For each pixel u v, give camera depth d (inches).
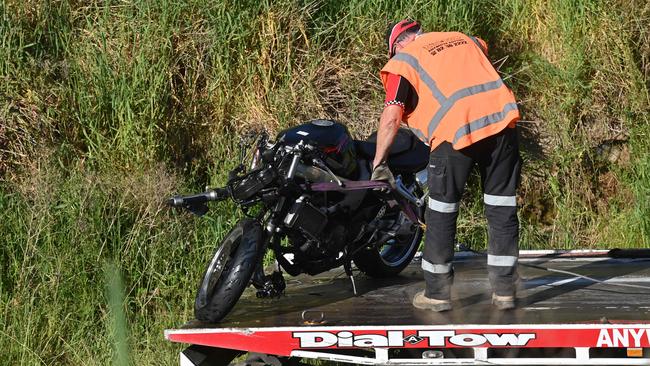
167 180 989.8
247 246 689.0
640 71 1230.3
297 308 726.5
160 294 915.4
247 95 1122.7
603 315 650.8
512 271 684.1
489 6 1272.1
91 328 861.2
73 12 1132.5
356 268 903.1
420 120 684.1
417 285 818.8
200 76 1128.2
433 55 678.5
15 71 1055.6
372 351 676.7
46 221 912.3
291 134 724.0
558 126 1195.9
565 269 858.8
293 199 723.4
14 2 1101.1
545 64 1223.5
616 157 1203.9
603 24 1233.4
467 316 663.8
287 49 1134.4
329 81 1155.9
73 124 1055.0
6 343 828.6
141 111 1058.7
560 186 1177.4
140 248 921.5
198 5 1133.7
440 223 681.6
